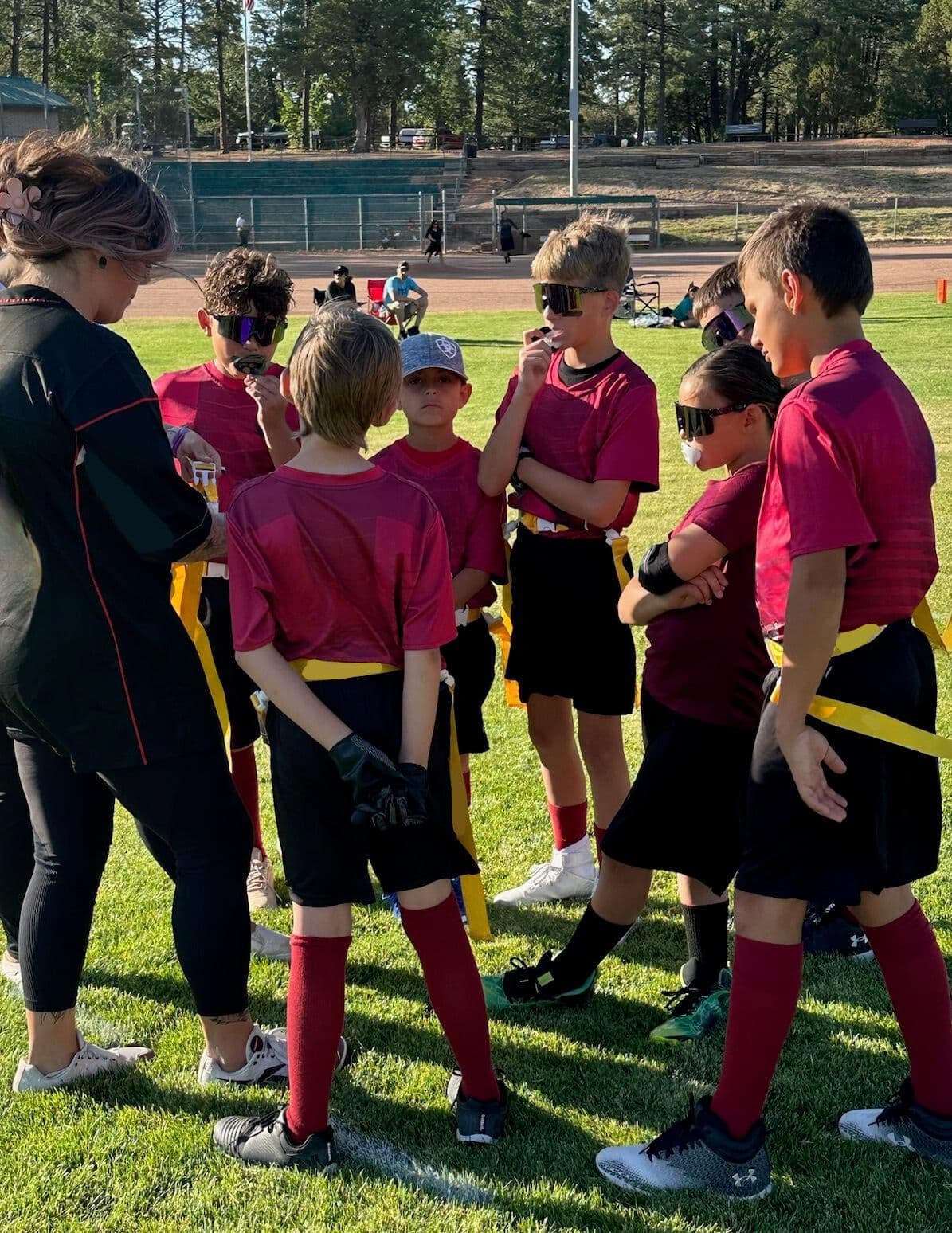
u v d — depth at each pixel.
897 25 84.31
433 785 2.43
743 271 2.32
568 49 83.50
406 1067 2.76
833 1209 2.27
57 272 2.44
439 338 3.18
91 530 2.38
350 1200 2.32
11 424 2.30
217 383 3.48
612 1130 2.52
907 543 2.18
